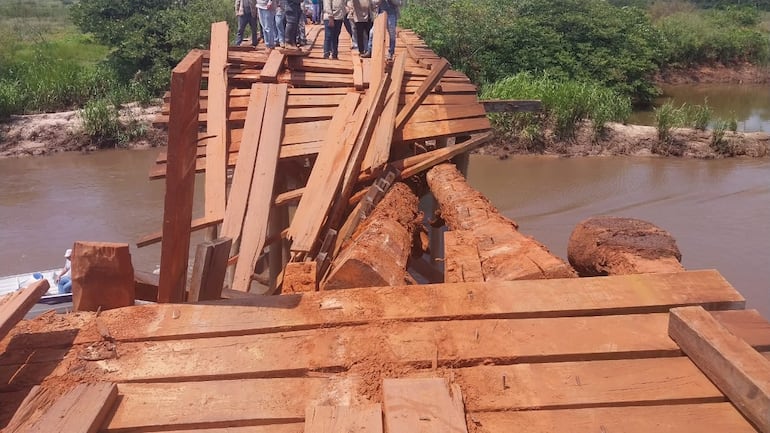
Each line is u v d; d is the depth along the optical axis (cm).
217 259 336
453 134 730
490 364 277
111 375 276
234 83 822
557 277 346
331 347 288
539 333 292
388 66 901
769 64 3366
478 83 2252
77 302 323
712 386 258
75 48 2686
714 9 4188
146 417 255
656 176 1641
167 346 293
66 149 1936
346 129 691
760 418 230
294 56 869
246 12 1166
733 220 1316
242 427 251
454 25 2306
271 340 295
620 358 279
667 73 3256
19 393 270
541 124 1909
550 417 248
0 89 2025
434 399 251
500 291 321
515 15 2475
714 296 311
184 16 2314
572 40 2417
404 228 488
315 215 590
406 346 287
